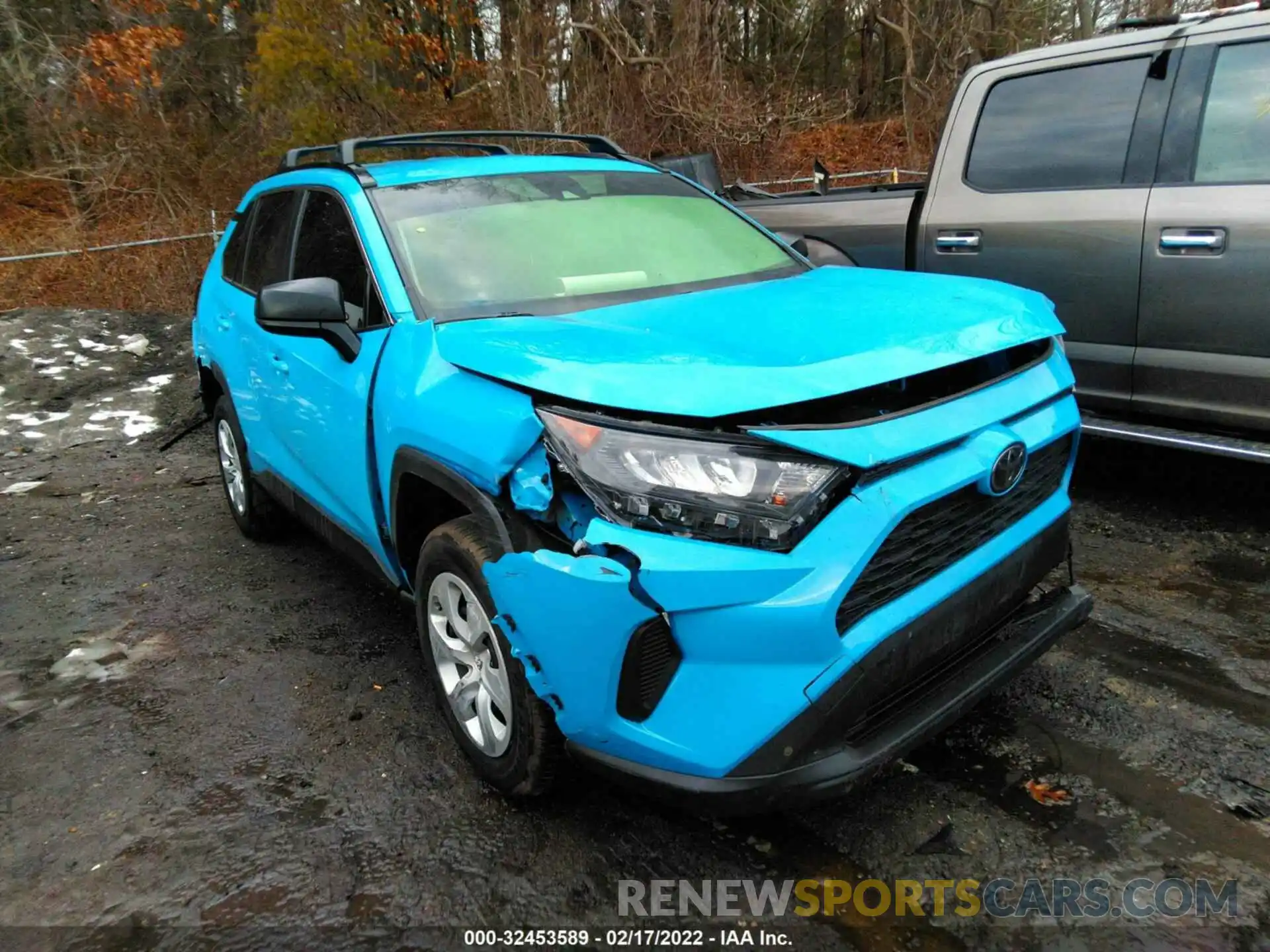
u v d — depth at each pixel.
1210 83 3.87
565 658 2.11
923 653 2.17
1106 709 2.91
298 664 3.53
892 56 20.89
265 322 2.84
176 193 13.87
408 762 2.86
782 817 2.51
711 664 1.98
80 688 3.44
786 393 2.00
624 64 13.68
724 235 3.65
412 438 2.56
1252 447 3.75
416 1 14.53
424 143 3.92
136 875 2.44
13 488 6.00
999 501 2.39
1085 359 4.29
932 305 2.63
